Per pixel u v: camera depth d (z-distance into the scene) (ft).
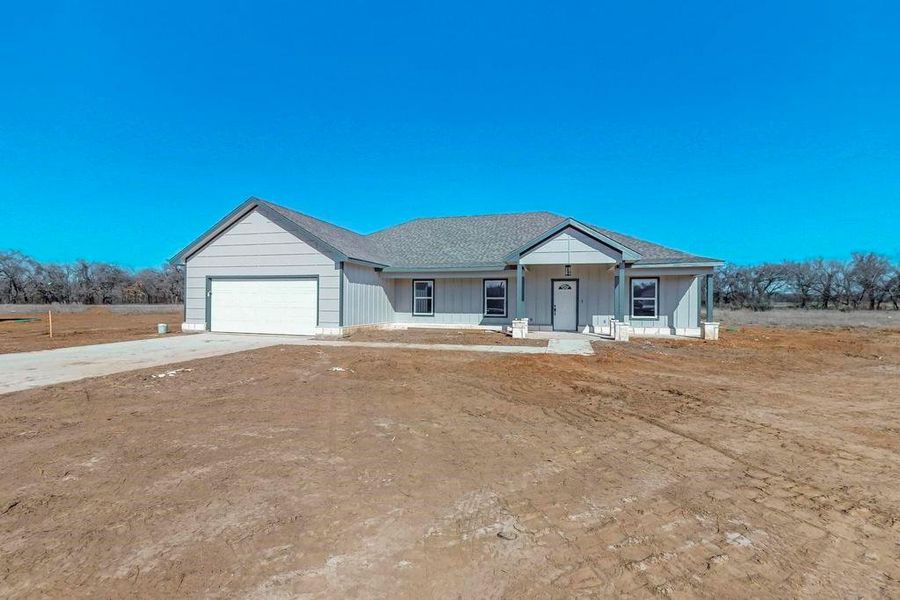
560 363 38.47
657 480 14.99
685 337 59.00
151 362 37.91
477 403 25.11
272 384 29.63
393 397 26.30
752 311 117.29
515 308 66.80
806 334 65.82
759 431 20.31
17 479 14.58
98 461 16.17
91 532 11.41
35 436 18.88
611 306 63.00
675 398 26.50
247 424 20.83
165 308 145.89
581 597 9.15
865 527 12.05
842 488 14.48
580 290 64.08
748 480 15.05
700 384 30.42
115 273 171.42
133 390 27.63
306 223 63.31
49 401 24.82
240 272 62.34
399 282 71.67
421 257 71.51
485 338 57.16
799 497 13.82
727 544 11.17
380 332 64.44
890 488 14.49
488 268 64.28
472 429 20.38
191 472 15.26
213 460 16.34
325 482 14.57
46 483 14.29
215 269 63.41
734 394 27.55
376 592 9.20
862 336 63.05
